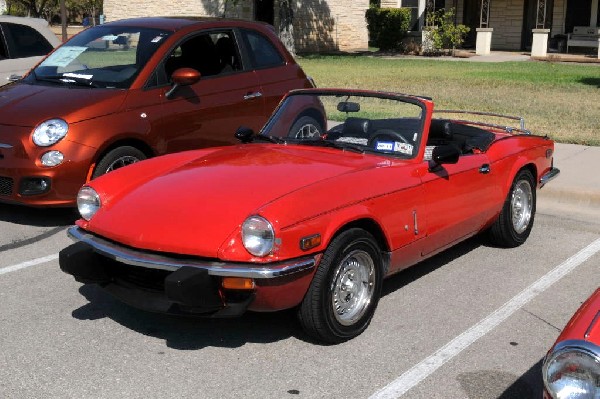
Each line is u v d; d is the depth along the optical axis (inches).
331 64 927.0
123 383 163.8
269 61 343.3
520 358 179.8
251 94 327.9
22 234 275.9
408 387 164.1
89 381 164.4
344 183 184.2
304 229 168.6
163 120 295.0
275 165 196.7
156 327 193.6
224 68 324.2
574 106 570.6
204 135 311.0
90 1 1895.9
